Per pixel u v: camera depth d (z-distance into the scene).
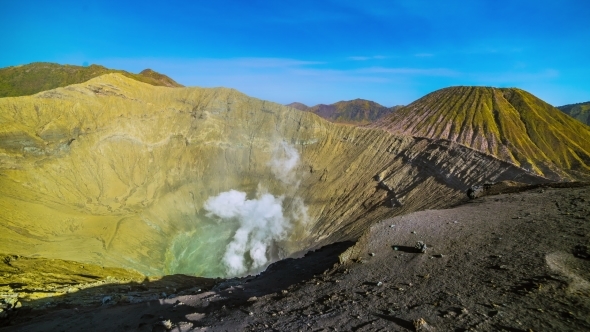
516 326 6.65
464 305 8.05
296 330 8.30
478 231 14.31
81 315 15.74
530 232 12.65
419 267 11.78
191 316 12.03
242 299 14.31
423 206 43.84
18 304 17.62
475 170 44.69
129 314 14.79
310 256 24.41
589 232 11.16
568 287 7.82
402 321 7.78
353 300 9.88
